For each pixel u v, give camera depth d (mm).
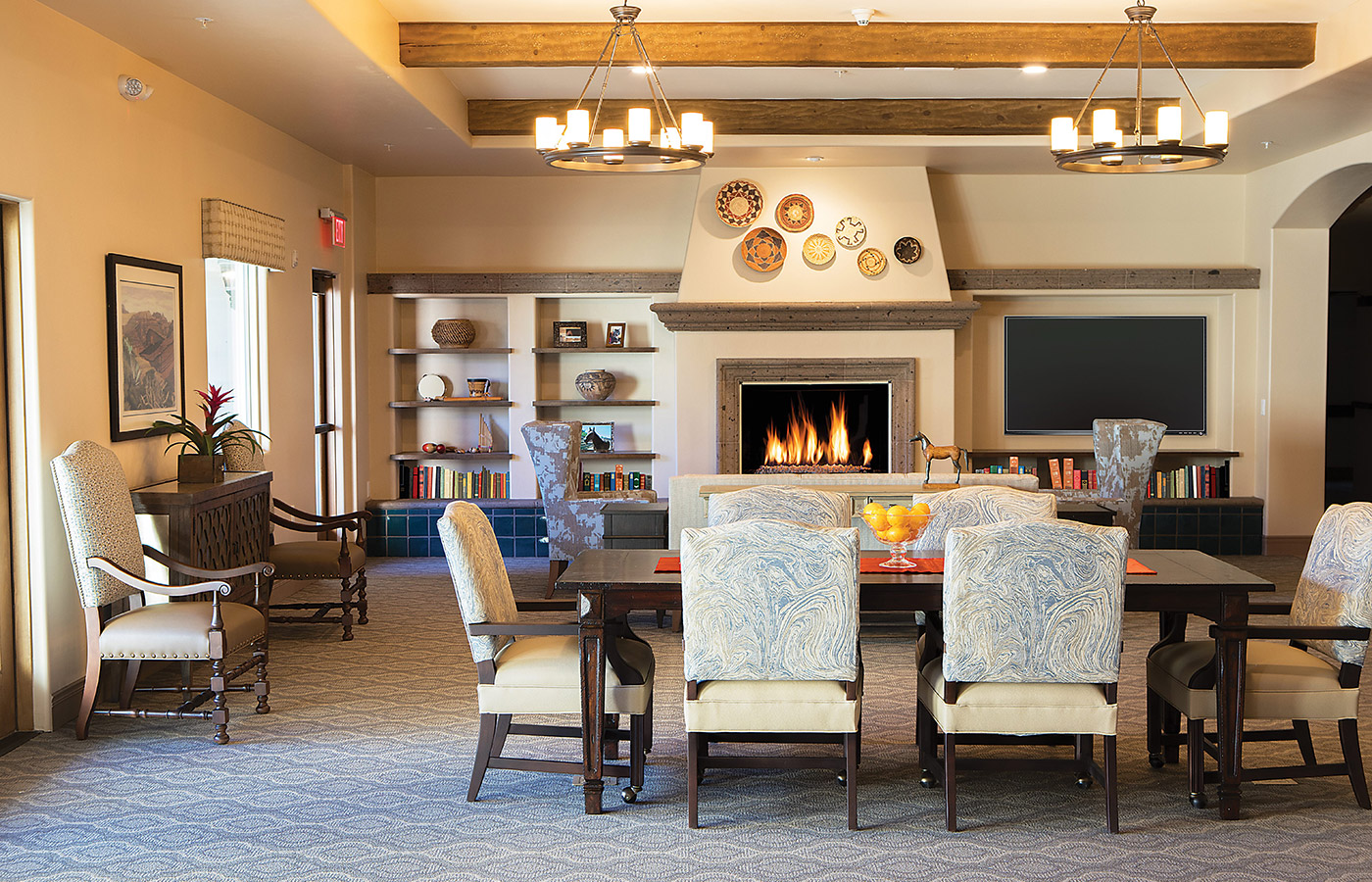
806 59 5746
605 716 3953
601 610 3551
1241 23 5750
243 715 4672
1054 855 3266
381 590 7441
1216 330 9039
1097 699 3344
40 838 3393
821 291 8477
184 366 5723
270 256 6621
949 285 8648
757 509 4336
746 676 3354
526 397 8867
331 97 6113
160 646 4273
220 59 5301
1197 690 3568
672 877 3119
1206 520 8828
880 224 8469
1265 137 7352
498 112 7539
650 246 8914
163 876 3125
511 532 8789
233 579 5305
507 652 3756
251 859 3236
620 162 4332
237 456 5797
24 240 4328
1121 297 9016
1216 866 3180
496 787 3840
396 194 8898
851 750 3418
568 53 5766
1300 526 8773
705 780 3896
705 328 8516
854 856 3264
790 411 8812
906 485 5965
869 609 3619
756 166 8430
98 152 4852
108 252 4934
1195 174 8844
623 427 9102
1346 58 5480
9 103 4180
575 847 3330
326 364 8211
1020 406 9078
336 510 8281
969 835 3414
